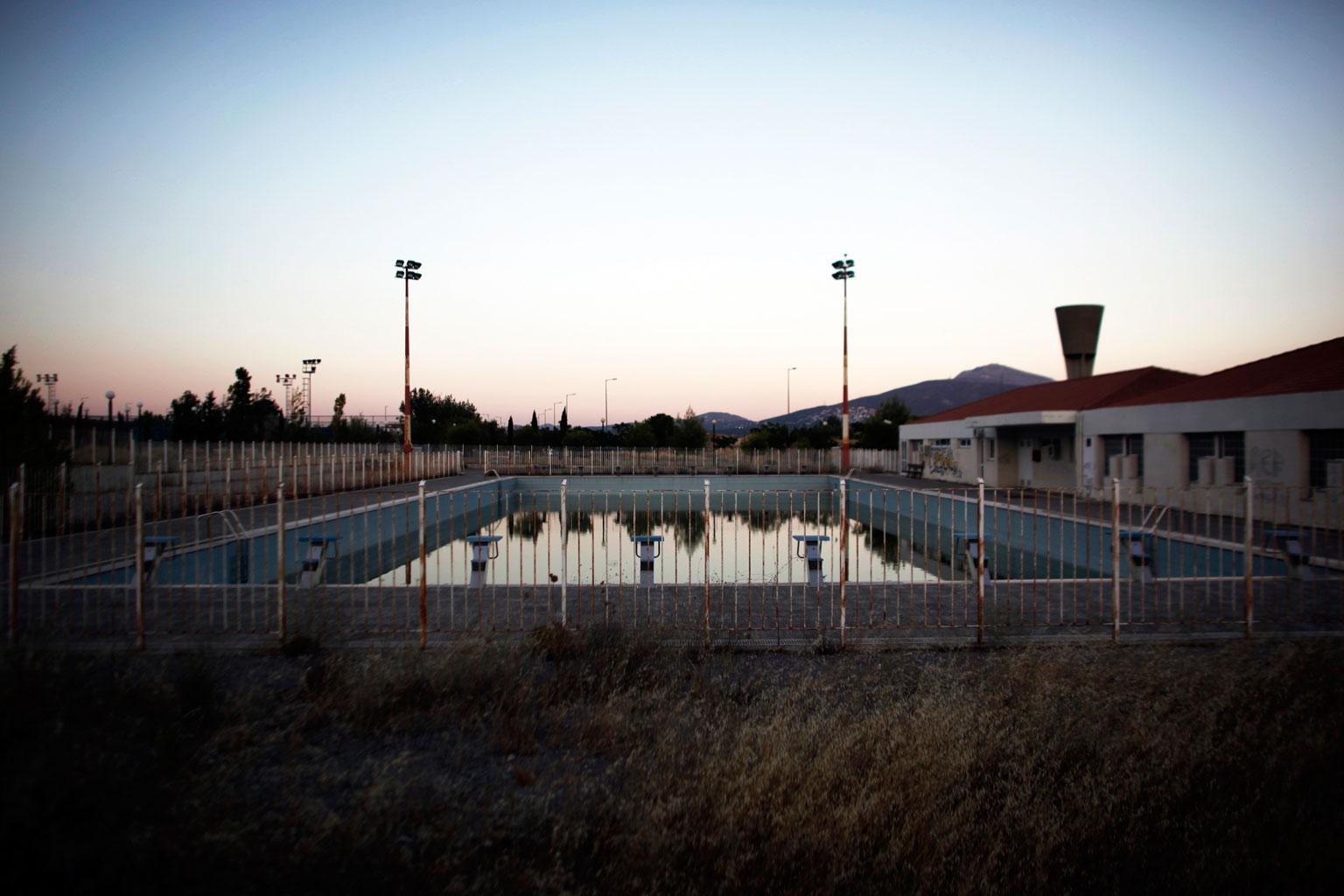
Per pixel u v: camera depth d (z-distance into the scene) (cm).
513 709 567
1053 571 1680
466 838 374
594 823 399
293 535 1570
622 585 966
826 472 4872
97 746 429
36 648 576
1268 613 858
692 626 764
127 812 374
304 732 530
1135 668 629
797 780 416
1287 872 377
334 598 941
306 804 388
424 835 373
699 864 363
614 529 2533
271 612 875
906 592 995
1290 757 471
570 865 363
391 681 585
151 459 1930
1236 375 2052
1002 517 1975
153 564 1096
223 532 1395
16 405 1573
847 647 737
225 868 337
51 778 377
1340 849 384
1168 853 397
